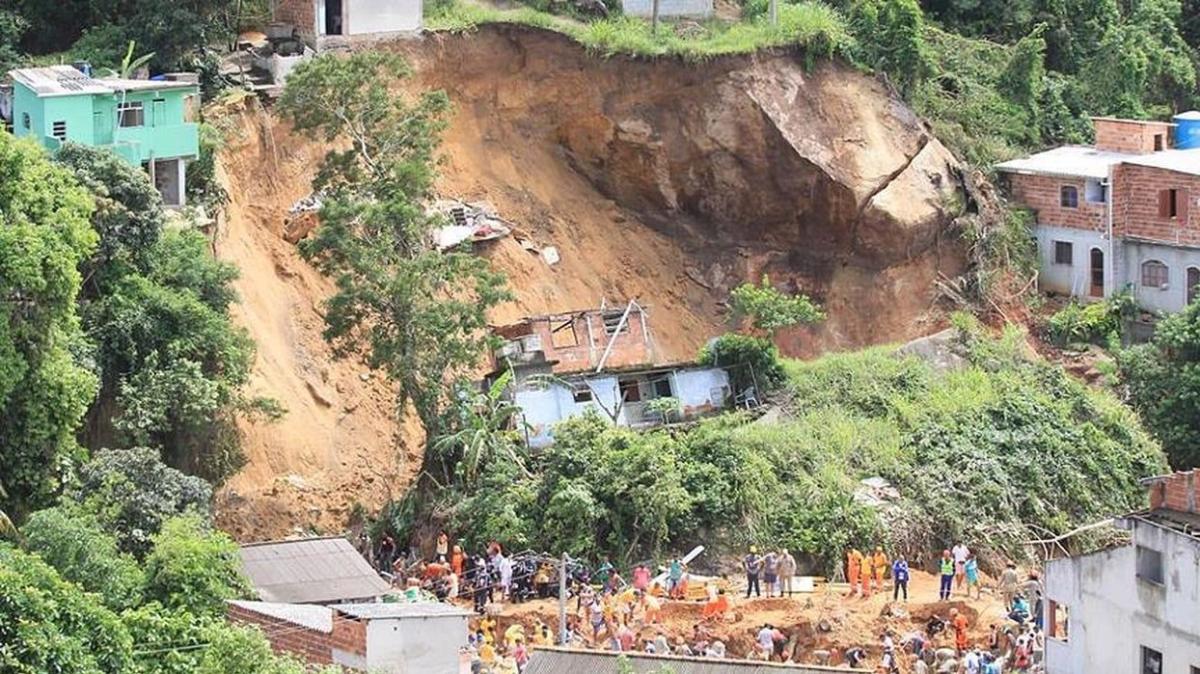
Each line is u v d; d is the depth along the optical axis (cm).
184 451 8594
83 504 7831
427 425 8988
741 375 9750
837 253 10806
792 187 10744
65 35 10350
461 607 7975
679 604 8344
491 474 8900
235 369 8719
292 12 10300
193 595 7231
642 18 10881
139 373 8500
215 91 9850
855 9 11181
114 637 6328
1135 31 12344
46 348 7956
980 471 9431
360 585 7719
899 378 9875
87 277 8625
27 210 7975
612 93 10594
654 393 9612
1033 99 11750
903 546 9075
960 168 11038
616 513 8831
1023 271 11044
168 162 9288
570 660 6688
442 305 8925
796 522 9019
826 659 8031
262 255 9656
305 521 9012
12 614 6119
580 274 10400
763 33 10806
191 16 9912
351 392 9519
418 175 9088
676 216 10775
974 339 10256
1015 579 8631
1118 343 10788
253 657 6381
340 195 9062
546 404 9362
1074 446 9694
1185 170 10806
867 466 9369
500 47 10506
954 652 8025
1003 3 12344
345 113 9169
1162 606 7338
